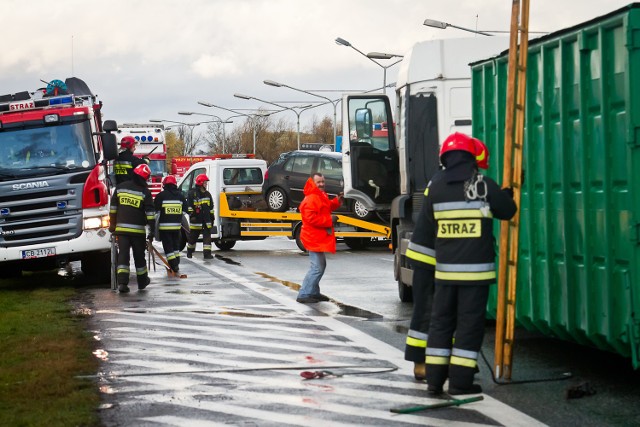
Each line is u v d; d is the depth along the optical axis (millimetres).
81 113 19203
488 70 10820
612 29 7961
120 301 16062
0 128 18969
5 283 20344
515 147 8836
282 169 31453
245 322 13281
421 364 9016
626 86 7668
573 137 8680
